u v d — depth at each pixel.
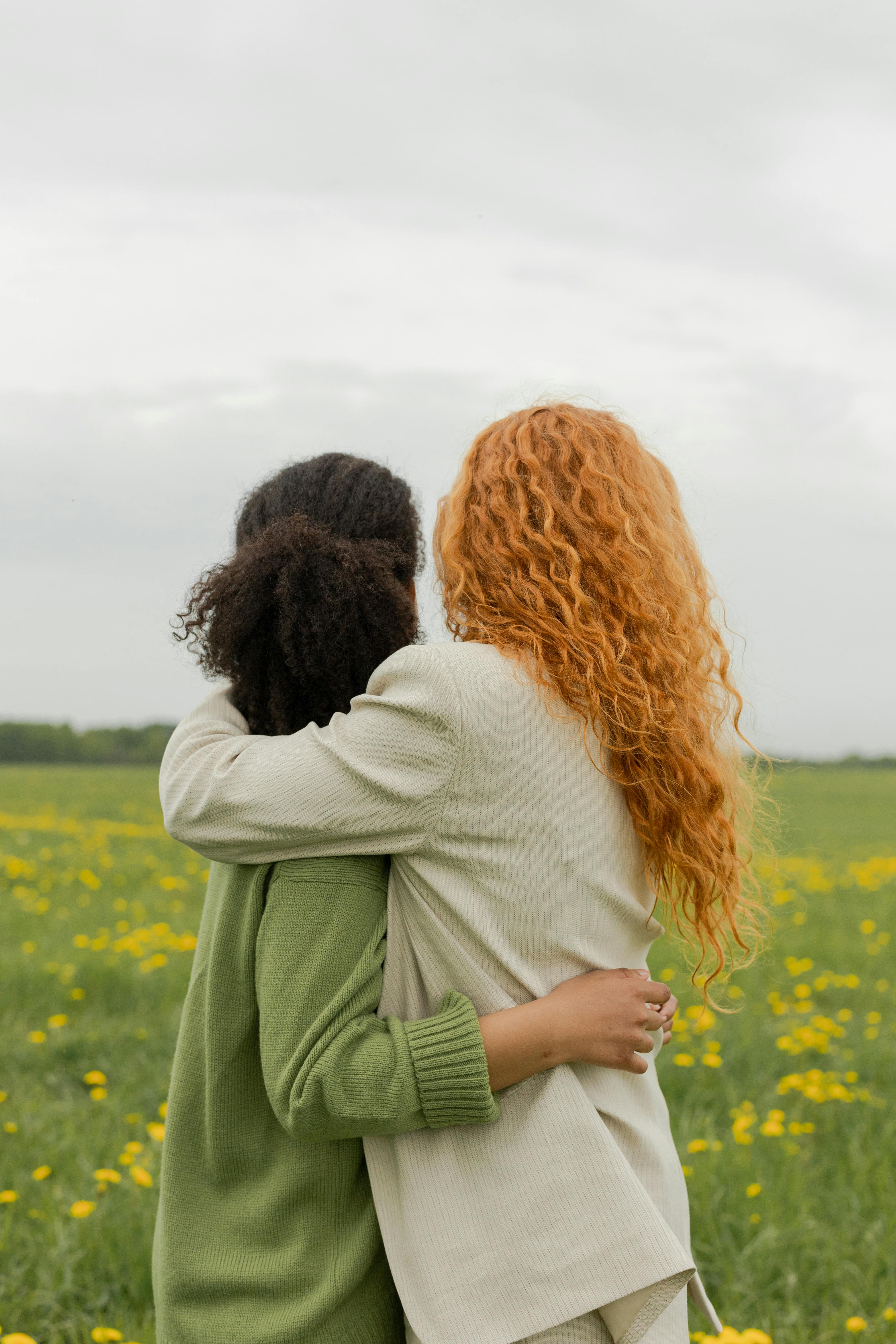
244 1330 1.22
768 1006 6.01
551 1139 1.20
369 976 1.23
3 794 27.30
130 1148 3.17
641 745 1.29
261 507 1.46
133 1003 5.66
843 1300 2.67
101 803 25.11
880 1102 4.12
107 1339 2.31
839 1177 3.40
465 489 1.43
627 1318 1.17
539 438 1.43
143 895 9.80
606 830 1.30
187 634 1.43
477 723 1.23
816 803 29.95
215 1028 1.28
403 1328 1.28
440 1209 1.20
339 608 1.30
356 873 1.26
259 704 1.39
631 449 1.46
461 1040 1.17
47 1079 4.35
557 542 1.34
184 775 1.29
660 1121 1.36
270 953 1.23
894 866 14.65
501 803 1.24
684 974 6.34
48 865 11.95
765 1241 2.86
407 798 1.22
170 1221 1.30
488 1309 1.16
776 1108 4.18
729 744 1.48
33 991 5.75
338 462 1.45
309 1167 1.25
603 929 1.32
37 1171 3.09
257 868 1.28
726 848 1.37
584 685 1.29
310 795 1.22
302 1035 1.19
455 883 1.25
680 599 1.39
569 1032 1.22
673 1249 1.16
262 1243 1.26
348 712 1.35
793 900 10.42
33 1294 2.52
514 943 1.26
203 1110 1.31
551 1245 1.17
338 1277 1.22
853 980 6.51
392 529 1.43
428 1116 1.18
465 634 1.39
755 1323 2.57
